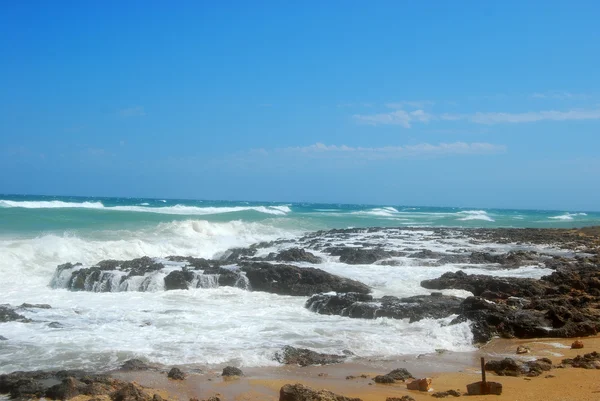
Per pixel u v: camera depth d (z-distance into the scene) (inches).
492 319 656.4
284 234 1828.2
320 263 1123.3
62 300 812.6
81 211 1881.2
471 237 1737.2
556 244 1534.2
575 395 430.9
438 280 888.9
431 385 466.3
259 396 435.2
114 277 904.9
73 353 532.7
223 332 626.8
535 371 494.6
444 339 621.9
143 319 677.3
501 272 1016.2
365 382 476.7
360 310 717.9
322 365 528.4
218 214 2310.5
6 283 940.0
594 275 902.4
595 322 668.1
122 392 411.8
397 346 595.5
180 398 427.2
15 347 546.9
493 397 428.8
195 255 1286.9
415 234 1824.6
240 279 917.8
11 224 1525.6
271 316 721.6
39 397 418.0
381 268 1053.8
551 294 815.1
